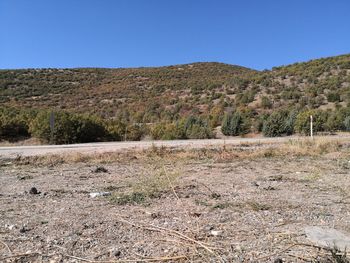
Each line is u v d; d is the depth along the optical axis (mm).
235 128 31719
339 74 57562
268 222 4449
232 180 7738
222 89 62188
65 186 7293
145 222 4469
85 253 3492
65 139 24781
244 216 4730
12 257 3395
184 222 4457
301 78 58812
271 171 9203
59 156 12672
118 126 29266
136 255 3430
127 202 5605
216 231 4074
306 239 3807
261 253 3428
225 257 3338
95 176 8680
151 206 5328
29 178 8547
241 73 85812
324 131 30578
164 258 3314
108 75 84375
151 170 9352
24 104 56312
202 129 30188
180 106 53938
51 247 3648
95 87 72750
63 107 57375
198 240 3795
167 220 4562
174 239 3832
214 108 48281
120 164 11188
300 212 4930
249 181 7605
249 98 51781
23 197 6145
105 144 19891
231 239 3822
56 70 83688
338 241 3686
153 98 62625
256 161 11500
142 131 30750
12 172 9781
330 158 11945
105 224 4418
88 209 5203
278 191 6465
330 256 3326
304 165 10250
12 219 4656
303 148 13789
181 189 6621
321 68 61938
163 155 12906
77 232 4113
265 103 47250
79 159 12203
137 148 15188
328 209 5090
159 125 31812
